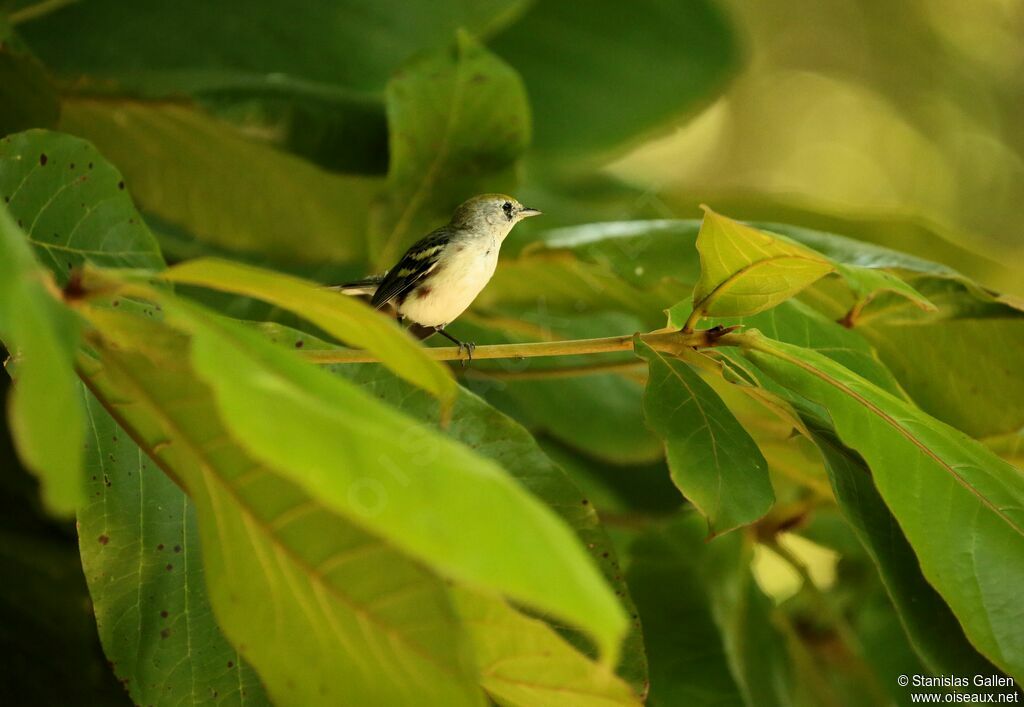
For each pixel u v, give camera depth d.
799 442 6.90
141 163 7.16
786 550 7.08
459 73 7.07
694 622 7.05
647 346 6.88
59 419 4.22
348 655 6.30
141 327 5.82
